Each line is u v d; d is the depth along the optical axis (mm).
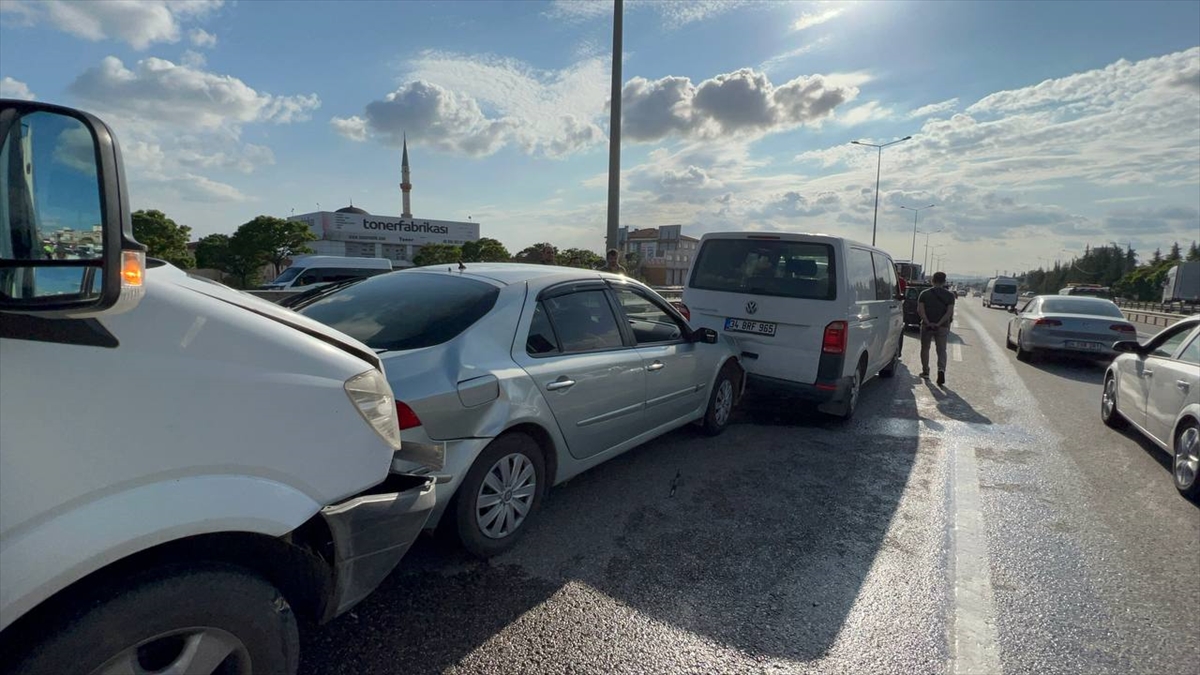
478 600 2732
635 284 4402
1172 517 3924
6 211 1260
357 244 83125
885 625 2666
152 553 1579
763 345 5875
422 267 3932
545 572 2998
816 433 5719
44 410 1313
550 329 3461
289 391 1696
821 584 2990
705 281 6316
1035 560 3297
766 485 4301
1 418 1270
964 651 2500
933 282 8664
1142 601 2908
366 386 1933
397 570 2971
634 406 4078
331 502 1836
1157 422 4996
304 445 1738
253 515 1614
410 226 87250
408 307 3268
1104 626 2697
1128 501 4199
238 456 1600
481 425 2885
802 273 5754
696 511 3807
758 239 6059
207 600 1559
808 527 3641
